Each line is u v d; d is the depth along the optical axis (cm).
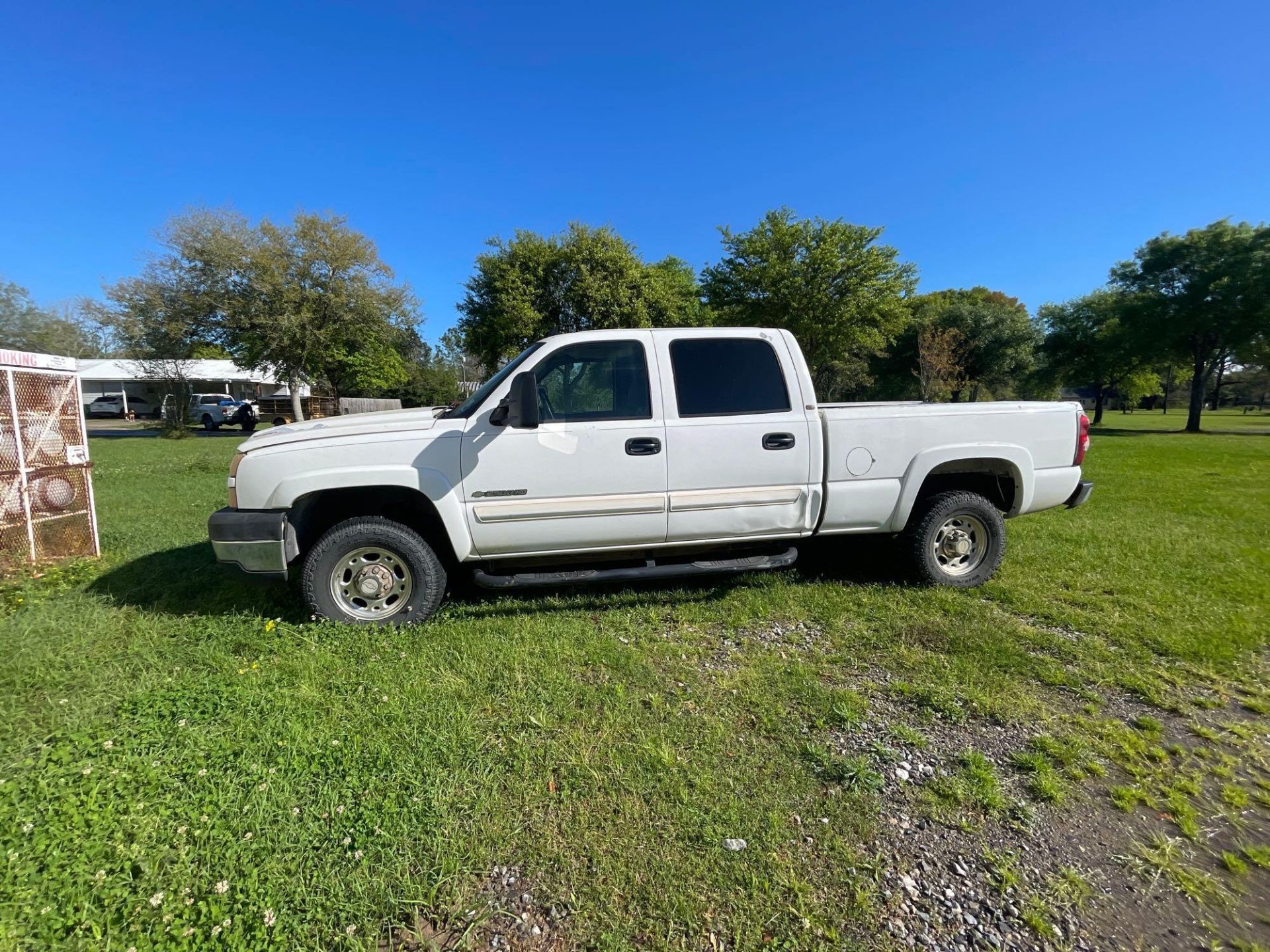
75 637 349
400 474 368
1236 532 618
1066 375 3778
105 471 1141
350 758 243
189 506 784
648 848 201
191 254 2322
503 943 169
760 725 272
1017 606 411
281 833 202
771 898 183
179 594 431
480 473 375
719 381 406
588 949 167
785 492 412
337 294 2425
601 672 322
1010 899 185
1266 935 175
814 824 213
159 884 181
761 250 2456
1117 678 315
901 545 450
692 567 402
